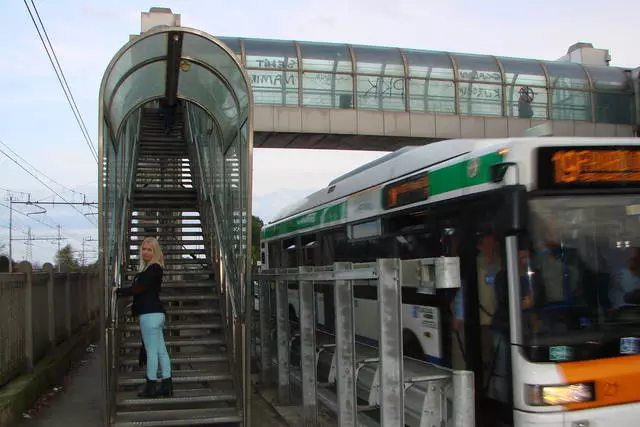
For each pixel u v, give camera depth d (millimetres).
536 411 4805
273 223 13781
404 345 6973
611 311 5090
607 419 4895
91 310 17766
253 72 22125
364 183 8250
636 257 5230
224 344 8422
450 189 5930
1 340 7871
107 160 7098
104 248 6656
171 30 6773
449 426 5555
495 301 5246
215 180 10875
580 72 24891
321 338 8820
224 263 9016
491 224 5320
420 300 6586
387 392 5160
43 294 10633
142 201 12508
